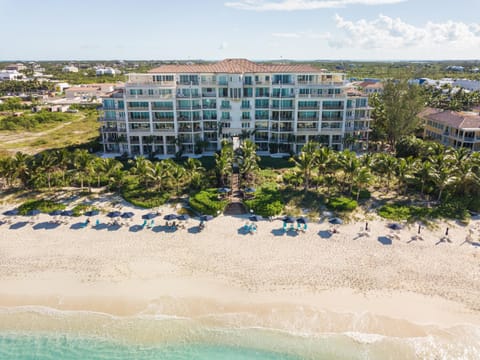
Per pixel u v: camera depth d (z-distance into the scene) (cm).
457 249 4116
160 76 7644
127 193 5531
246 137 7675
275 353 2877
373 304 3325
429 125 8581
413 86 7925
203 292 3484
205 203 5031
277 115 7712
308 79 7662
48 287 3553
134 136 7775
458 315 3209
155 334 3045
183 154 7850
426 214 4878
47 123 12381
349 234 4428
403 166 5338
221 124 7781
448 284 3569
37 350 2920
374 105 9819
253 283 3597
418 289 3503
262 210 4862
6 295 3447
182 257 4000
